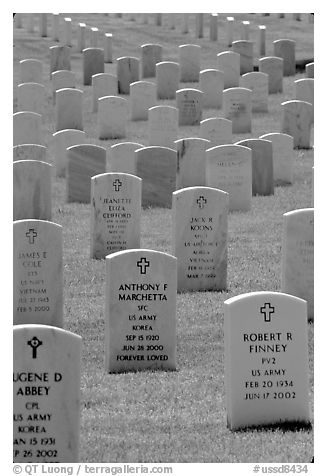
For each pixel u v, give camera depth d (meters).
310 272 16.84
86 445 12.34
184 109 34.16
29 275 16.67
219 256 18.70
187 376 14.72
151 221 23.61
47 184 23.55
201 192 18.53
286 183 27.31
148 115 33.34
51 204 23.80
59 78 37.78
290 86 40.44
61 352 11.41
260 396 12.91
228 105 33.38
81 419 13.12
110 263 14.87
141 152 24.59
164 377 14.70
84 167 25.33
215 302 17.94
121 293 14.93
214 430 12.84
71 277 19.48
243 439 12.57
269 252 21.08
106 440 12.49
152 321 15.02
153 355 15.05
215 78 37.09
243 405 12.86
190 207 18.53
